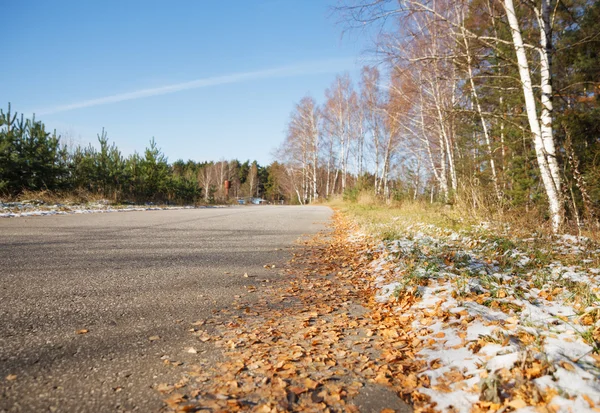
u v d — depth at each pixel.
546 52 8.16
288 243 8.74
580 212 9.37
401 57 11.36
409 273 4.95
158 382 2.40
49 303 3.72
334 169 42.31
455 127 17.05
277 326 3.60
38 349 2.72
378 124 29.64
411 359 2.91
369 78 28.17
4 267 4.99
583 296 3.79
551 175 8.11
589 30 10.91
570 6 11.42
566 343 2.66
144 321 3.44
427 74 16.25
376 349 3.15
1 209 12.78
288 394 2.35
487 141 14.84
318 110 40.41
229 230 10.42
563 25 11.66
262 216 16.12
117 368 2.54
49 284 4.36
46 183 17.08
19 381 2.27
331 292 4.89
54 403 2.07
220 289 4.67
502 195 11.52
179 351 2.88
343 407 2.23
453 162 16.84
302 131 42.41
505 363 2.44
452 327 3.34
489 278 4.53
